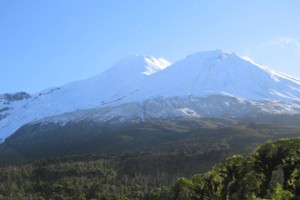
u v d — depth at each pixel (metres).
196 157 160.25
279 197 38.28
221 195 48.50
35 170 165.50
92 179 152.00
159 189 106.50
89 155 193.75
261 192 43.09
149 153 180.25
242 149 171.75
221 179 49.09
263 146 44.06
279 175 50.62
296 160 41.53
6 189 146.38
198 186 52.03
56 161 187.00
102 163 170.25
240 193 44.78
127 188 136.00
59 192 142.38
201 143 193.00
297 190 39.72
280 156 42.66
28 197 138.62
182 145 193.25
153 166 159.88
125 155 183.88
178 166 156.88
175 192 53.91
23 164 185.75
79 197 132.62
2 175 159.62
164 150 188.75
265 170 43.28
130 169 162.12
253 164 44.09
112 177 154.50
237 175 47.12
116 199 117.19
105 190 136.62
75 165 169.75
